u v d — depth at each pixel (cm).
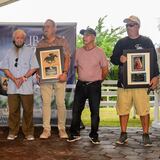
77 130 571
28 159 458
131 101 548
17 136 595
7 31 658
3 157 466
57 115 641
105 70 550
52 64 561
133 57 530
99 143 553
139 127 701
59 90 572
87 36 539
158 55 643
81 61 547
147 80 531
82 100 556
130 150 512
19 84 552
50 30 561
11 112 569
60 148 518
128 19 527
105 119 802
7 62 558
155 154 490
